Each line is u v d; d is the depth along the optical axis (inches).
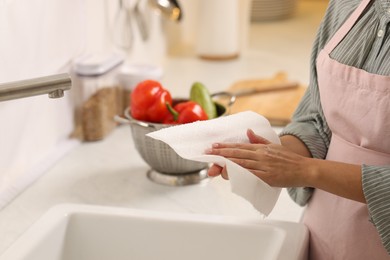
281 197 54.5
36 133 58.6
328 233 43.1
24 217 49.8
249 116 41.9
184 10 110.7
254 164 37.6
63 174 57.9
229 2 100.4
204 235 46.5
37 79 36.9
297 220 50.2
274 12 132.0
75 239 47.9
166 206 52.2
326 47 43.2
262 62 102.9
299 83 86.5
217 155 37.8
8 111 52.7
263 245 45.4
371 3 41.1
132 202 52.8
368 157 40.1
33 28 55.7
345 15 42.9
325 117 43.3
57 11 60.5
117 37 79.1
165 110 55.5
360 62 40.4
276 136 41.8
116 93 69.8
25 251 42.5
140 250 47.7
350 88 40.1
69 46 63.9
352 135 41.0
